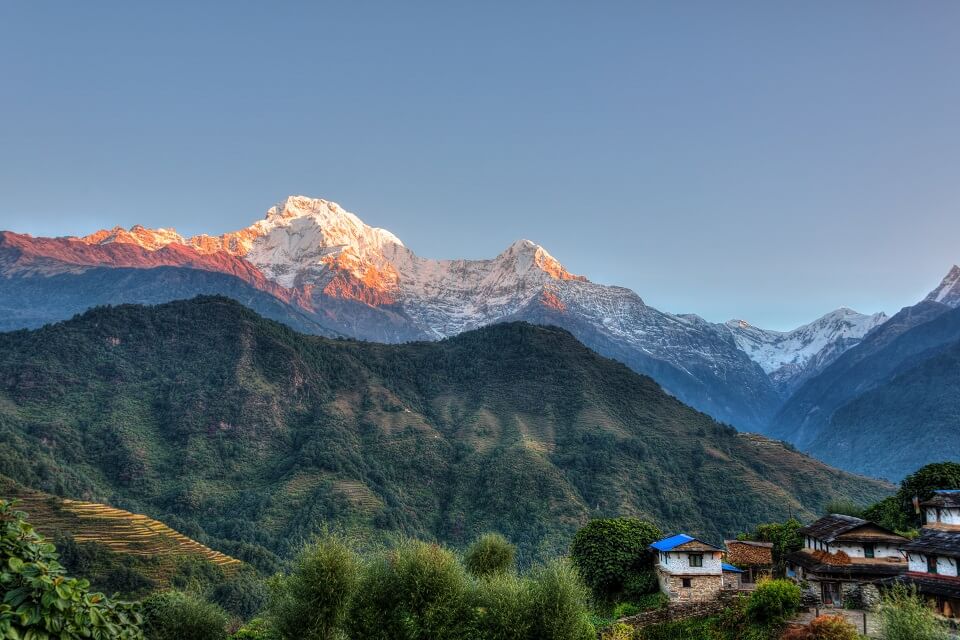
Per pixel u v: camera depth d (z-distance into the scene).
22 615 16.06
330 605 41.91
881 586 51.09
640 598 64.06
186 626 51.97
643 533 69.44
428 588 42.62
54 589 16.47
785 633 45.72
